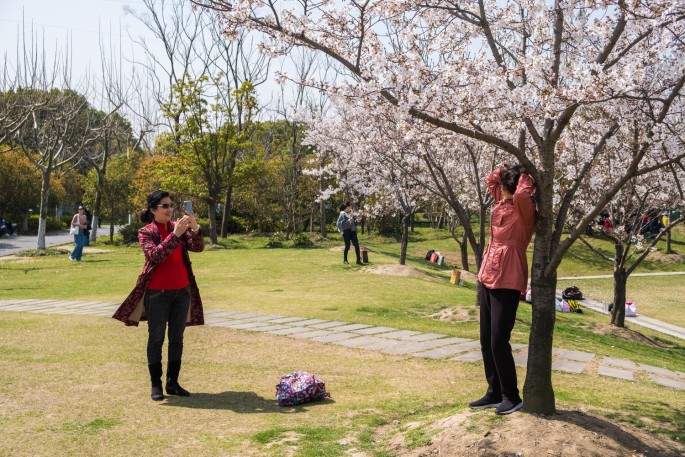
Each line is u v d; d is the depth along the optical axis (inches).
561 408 202.1
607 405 222.2
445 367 290.2
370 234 1523.1
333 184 1325.0
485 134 185.9
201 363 286.5
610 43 202.2
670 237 1364.4
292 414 205.8
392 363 297.3
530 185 181.9
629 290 943.0
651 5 189.0
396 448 171.8
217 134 1147.9
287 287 614.5
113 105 1535.4
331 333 373.4
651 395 251.9
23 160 1740.9
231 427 190.1
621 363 335.3
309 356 308.3
